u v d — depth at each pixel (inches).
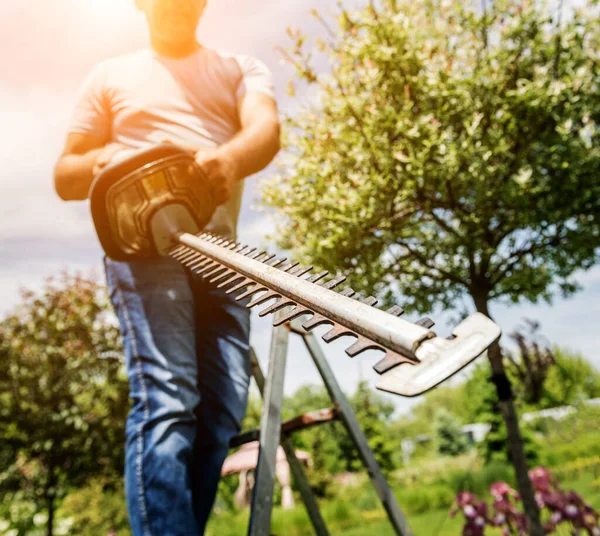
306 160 129.5
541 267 152.1
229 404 69.6
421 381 21.7
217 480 66.7
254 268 38.3
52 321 279.6
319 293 30.3
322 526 88.3
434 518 334.3
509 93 124.0
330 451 815.7
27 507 362.6
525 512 138.7
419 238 136.1
